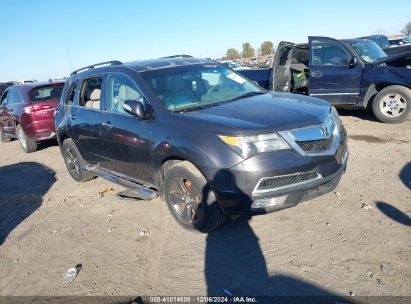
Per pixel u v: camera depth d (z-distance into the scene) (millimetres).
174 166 3863
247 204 3400
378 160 5598
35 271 3729
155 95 4254
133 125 4348
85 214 4941
